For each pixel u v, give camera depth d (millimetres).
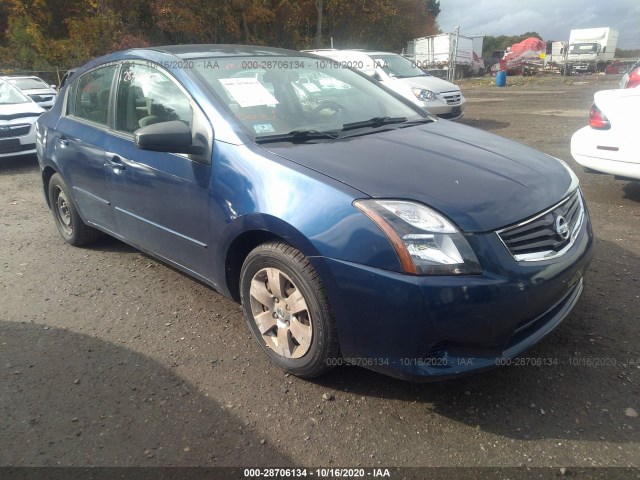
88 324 3531
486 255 2355
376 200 2449
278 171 2713
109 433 2535
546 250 2576
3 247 5004
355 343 2518
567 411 2574
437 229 2354
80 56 26656
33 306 3803
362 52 11789
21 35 27938
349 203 2463
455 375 2404
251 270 2918
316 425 2551
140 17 28484
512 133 10148
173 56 3547
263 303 2916
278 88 3533
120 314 3646
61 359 3141
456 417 2568
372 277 2361
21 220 5852
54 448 2451
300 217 2547
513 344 2543
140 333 3402
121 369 3029
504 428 2486
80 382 2920
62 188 4684
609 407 2586
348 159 2783
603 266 4043
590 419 2518
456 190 2541
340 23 36094
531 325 2635
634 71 10867
